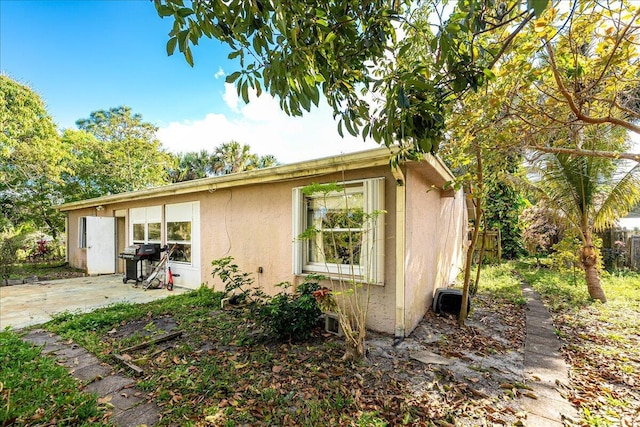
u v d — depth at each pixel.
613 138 5.64
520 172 7.55
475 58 2.09
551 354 3.58
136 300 6.07
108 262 9.69
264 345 3.69
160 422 2.28
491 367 3.21
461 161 4.05
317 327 4.28
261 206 5.77
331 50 1.94
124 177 15.98
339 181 4.66
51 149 12.48
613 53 2.31
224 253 6.41
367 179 4.27
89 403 2.46
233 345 3.70
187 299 6.00
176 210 7.62
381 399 2.59
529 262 11.48
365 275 4.23
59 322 4.58
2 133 10.80
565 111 3.18
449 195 6.79
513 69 2.70
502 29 2.49
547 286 7.33
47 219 14.09
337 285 4.65
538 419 2.36
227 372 3.03
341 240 4.73
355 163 4.26
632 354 3.60
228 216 6.36
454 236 8.94
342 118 2.40
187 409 2.43
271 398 2.58
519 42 2.54
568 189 6.58
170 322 4.62
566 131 3.67
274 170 5.01
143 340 3.81
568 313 5.30
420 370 3.12
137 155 16.66
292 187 5.30
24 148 11.63
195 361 3.26
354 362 3.25
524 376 3.04
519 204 13.01
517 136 3.38
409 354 3.48
